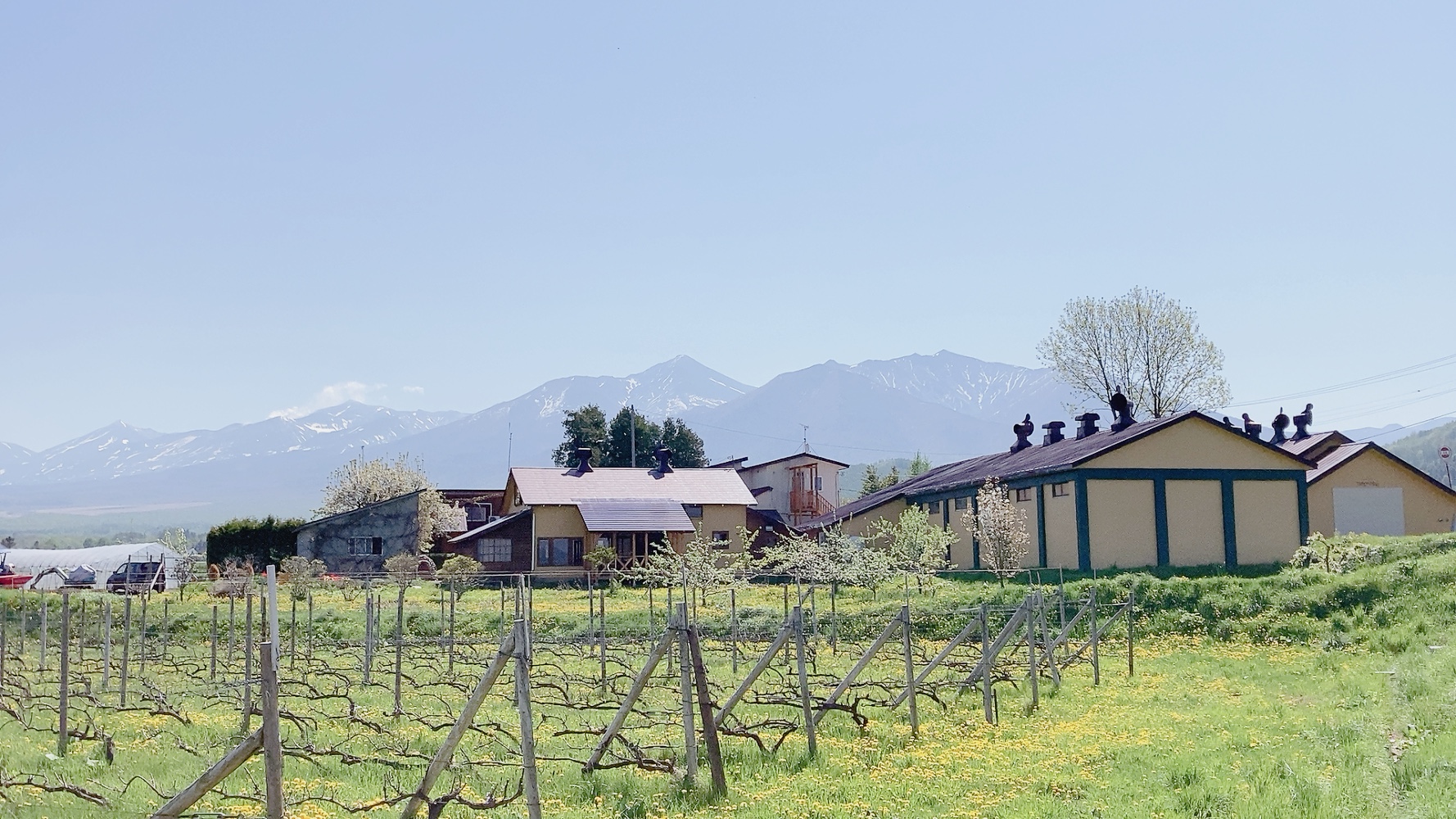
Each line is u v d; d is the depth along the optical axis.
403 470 80.31
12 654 33.06
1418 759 14.96
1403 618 30.64
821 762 16.23
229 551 62.38
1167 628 32.53
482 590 51.16
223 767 10.18
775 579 52.03
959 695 22.69
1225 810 13.24
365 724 17.81
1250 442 42.78
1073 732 18.77
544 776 15.21
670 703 22.17
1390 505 51.84
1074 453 44.56
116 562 66.50
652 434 107.44
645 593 47.41
